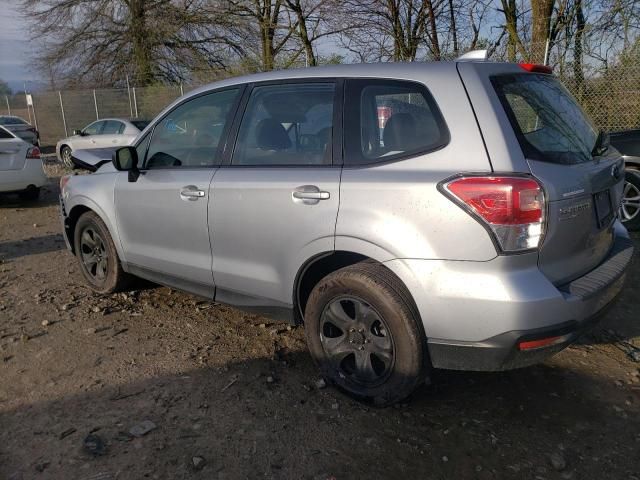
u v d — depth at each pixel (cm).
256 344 392
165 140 412
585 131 327
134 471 263
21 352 384
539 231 258
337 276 304
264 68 1762
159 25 2380
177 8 2334
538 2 1055
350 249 296
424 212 271
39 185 957
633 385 333
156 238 412
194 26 2388
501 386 335
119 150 404
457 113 277
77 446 281
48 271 569
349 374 319
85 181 477
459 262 265
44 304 472
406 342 284
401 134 293
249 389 334
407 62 310
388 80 305
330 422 300
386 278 287
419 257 273
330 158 315
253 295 357
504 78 295
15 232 764
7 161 910
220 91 382
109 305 465
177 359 371
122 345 392
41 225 810
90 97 2488
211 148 378
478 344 268
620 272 305
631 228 644
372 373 306
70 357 376
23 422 302
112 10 2577
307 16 1551
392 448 279
